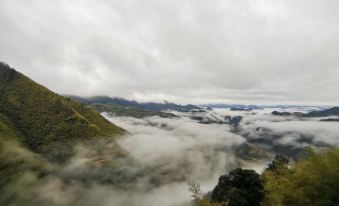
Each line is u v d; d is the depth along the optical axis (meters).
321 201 17.59
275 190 25.30
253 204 38.53
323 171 18.11
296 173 21.91
